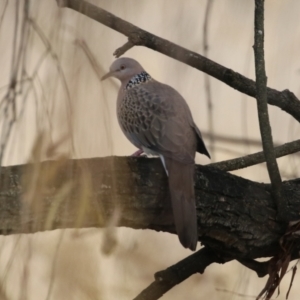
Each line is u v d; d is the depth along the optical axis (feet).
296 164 26.86
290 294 31.63
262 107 20.10
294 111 23.56
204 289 27.09
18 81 11.75
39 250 11.98
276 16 25.32
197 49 21.74
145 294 21.21
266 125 20.08
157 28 19.67
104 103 11.73
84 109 11.64
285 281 32.09
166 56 20.61
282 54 24.98
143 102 21.81
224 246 19.93
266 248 20.12
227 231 19.31
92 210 15.19
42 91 11.68
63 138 11.56
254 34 20.38
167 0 18.95
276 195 19.86
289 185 21.11
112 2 14.19
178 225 17.57
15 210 14.71
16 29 12.08
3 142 11.53
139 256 18.76
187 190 18.17
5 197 14.73
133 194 17.42
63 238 11.96
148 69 25.07
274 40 25.14
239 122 28.43
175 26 19.12
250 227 19.49
